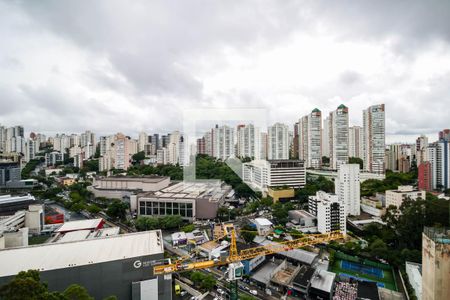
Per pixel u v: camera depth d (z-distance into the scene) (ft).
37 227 237.66
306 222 241.96
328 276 147.33
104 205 332.19
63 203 349.41
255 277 152.97
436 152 331.57
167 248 202.69
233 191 348.79
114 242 147.54
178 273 162.61
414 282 135.85
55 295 72.38
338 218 216.74
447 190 304.71
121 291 126.31
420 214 181.06
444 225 172.65
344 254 182.19
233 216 271.69
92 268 122.42
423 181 334.85
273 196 324.80
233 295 128.47
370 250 178.19
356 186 272.10
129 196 319.88
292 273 158.40
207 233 232.12
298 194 326.24
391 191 265.13
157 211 276.00
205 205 270.46
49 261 125.49
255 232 207.92
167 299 134.51
